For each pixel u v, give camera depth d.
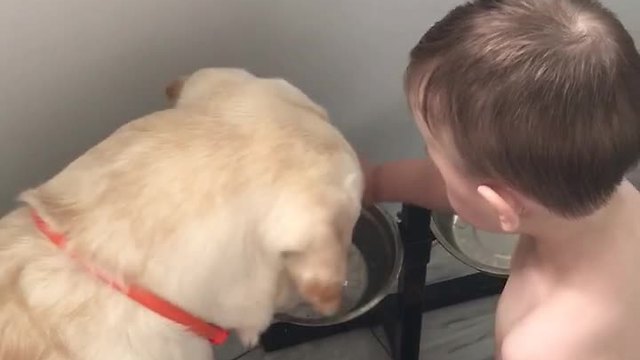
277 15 1.20
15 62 1.10
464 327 1.50
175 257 0.91
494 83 0.88
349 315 1.25
